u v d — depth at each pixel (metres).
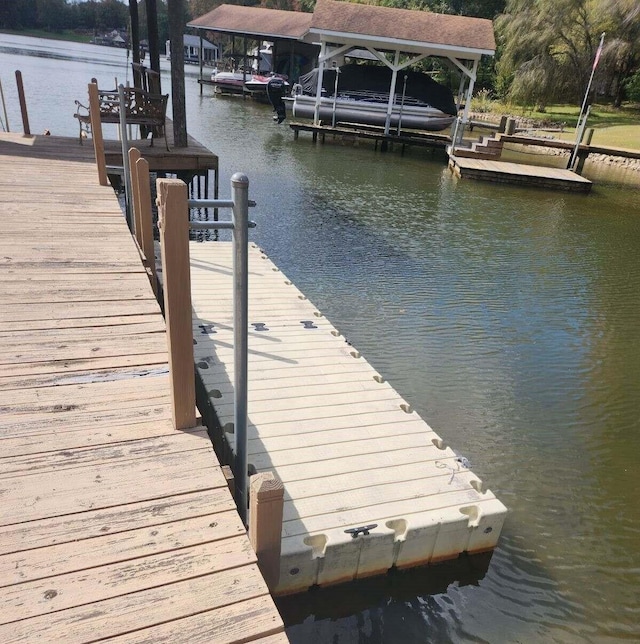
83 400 2.28
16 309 3.01
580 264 7.96
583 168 18.34
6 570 1.51
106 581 1.51
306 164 14.26
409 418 3.29
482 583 2.67
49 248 3.95
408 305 5.92
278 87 19.08
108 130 13.63
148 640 1.37
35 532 1.64
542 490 3.37
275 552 1.82
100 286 3.39
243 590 1.53
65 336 2.78
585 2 23.94
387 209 10.33
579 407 4.30
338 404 3.36
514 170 14.52
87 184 5.91
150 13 10.67
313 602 2.43
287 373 3.66
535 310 6.11
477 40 17.48
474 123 24.94
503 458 3.63
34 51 42.03
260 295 4.93
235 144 16.02
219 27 29.77
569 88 25.61
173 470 1.94
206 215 8.59
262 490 1.70
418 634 2.39
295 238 7.96
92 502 1.77
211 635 1.40
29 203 5.02
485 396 4.32
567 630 2.47
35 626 1.37
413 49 17.91
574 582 2.73
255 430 3.03
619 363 5.05
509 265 7.65
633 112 27.25
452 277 6.95
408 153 18.45
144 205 4.00
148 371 2.53
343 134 17.70
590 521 3.16
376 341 5.03
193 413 2.15
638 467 3.66
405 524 2.47
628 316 6.18
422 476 2.80
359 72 20.23
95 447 2.01
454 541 2.59
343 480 2.71
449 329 5.43
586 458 3.71
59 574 1.52
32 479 1.84
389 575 2.54
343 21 17.72
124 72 31.34
